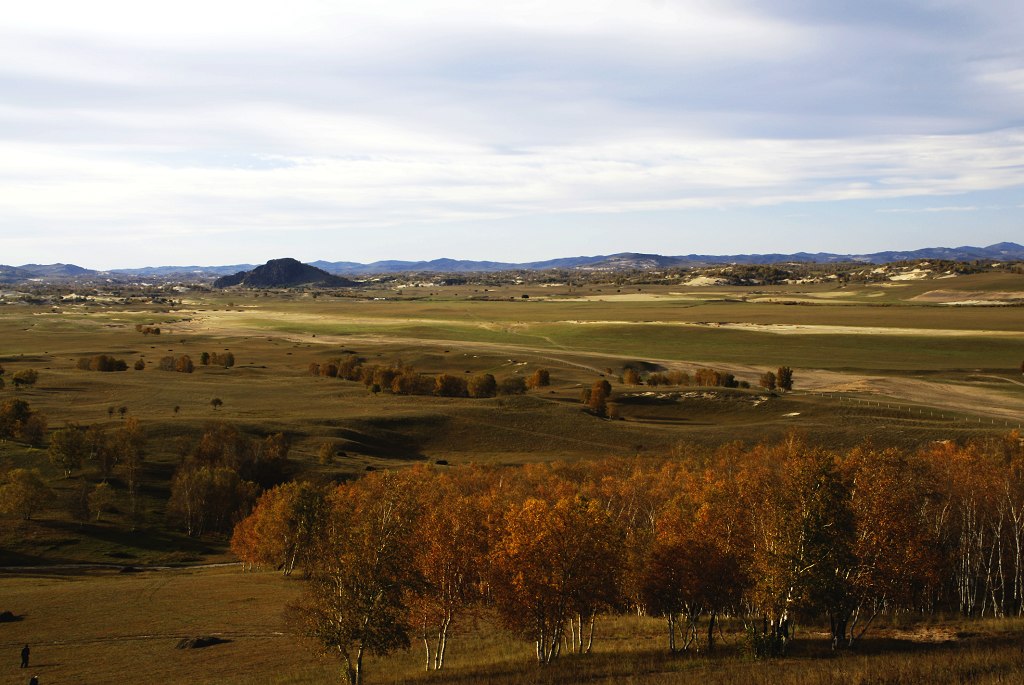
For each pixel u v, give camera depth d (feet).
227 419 478.18
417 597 155.84
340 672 146.20
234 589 236.22
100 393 578.66
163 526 339.36
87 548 306.55
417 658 166.81
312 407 545.03
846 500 146.10
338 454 435.12
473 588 165.07
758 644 140.15
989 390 542.16
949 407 482.28
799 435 388.16
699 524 167.32
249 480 375.66
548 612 152.56
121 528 330.34
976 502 207.00
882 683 104.99
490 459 428.97
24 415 412.57
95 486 359.25
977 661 112.68
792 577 136.77
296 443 447.83
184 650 172.14
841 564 140.15
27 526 318.86
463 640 184.65
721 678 118.01
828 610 141.08
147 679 152.35
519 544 154.71
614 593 158.20
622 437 458.91
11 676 156.15
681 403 531.91
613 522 171.01
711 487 204.44
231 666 160.56
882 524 150.30
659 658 146.72
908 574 147.64
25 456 386.32
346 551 143.64
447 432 485.56
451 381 607.37
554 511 160.15
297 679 148.87
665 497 243.81
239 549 290.97
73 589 236.22
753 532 164.25
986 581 192.24
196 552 316.81
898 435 394.93
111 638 182.60
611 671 133.90
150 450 416.67
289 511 264.72
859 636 149.79
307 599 162.40
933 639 149.07
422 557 160.56
